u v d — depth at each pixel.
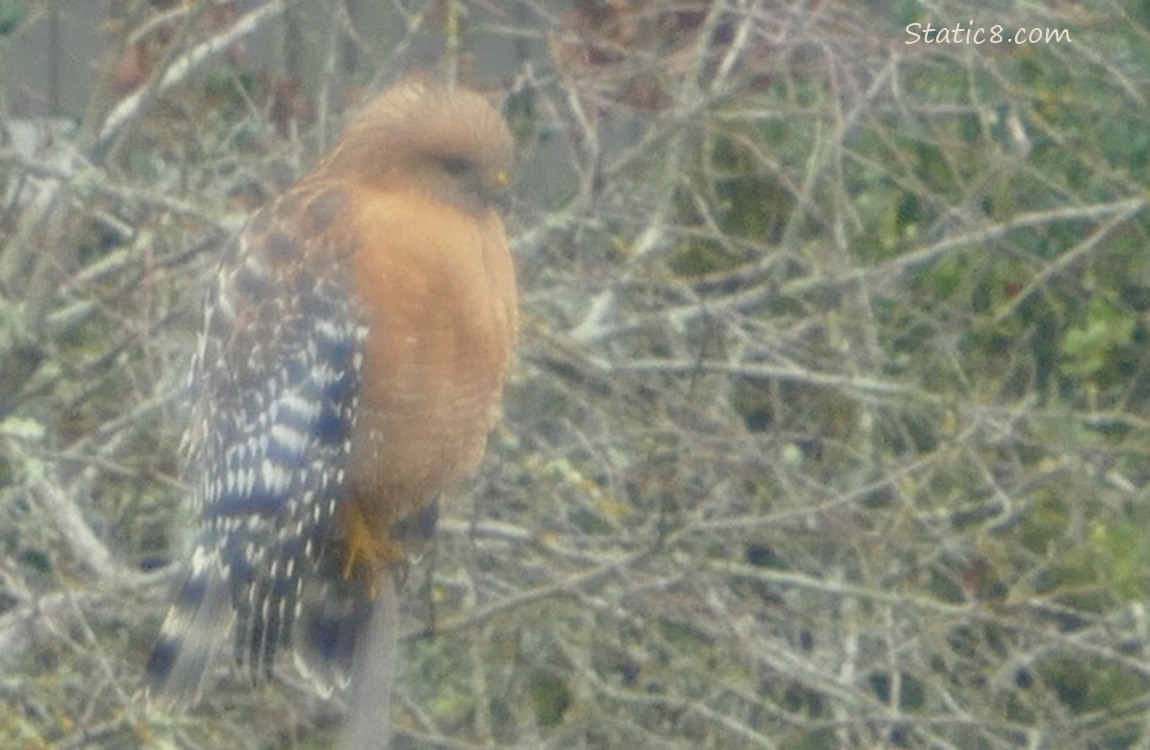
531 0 13.69
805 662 11.86
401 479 8.29
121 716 9.95
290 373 8.15
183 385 10.32
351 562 8.29
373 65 13.57
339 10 12.79
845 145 14.30
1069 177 15.30
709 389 12.99
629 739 12.09
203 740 10.88
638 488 13.18
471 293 8.19
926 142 13.93
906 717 11.54
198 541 8.29
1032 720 13.74
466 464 8.41
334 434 8.14
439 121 8.23
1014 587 12.53
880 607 12.35
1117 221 13.60
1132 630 13.14
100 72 12.02
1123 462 14.20
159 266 10.94
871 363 13.57
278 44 14.01
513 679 12.03
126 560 11.72
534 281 12.49
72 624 10.98
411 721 11.71
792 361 13.23
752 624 11.95
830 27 13.87
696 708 11.41
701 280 13.21
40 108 14.12
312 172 8.66
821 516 11.88
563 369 12.72
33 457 10.65
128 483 11.52
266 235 8.35
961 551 12.62
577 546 12.11
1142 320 15.08
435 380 8.18
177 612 8.16
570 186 13.88
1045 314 15.42
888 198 14.67
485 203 8.34
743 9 13.21
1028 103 14.38
